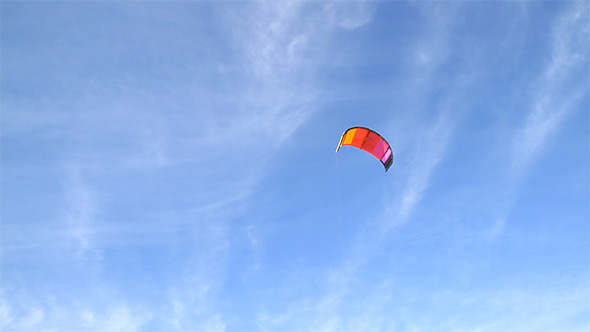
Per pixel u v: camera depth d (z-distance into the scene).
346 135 34.12
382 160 36.09
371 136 33.94
